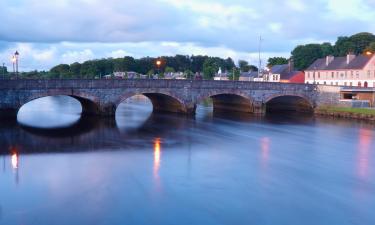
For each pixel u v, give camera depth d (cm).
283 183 3092
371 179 3262
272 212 2522
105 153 3844
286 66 13150
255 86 7419
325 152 4238
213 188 2917
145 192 2786
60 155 3728
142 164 3475
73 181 2975
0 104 5312
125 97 6281
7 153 3781
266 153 4106
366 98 8031
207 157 3819
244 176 3234
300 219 2434
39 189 2795
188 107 6900
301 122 6594
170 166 3444
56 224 2277
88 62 18538
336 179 3241
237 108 8162
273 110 8738
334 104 7919
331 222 2406
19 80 5381
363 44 13512
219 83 7088
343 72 10731
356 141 4891
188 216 2419
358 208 2628
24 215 2378
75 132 5003
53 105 9181
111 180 3016
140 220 2350
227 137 4975
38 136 4656
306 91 7844
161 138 4731
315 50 14300
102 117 6162
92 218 2361
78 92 5869
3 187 2823
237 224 2336
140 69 19950
